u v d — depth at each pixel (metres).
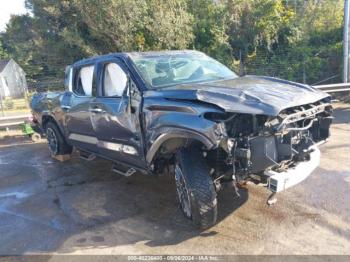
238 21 19.19
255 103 3.43
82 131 5.75
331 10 19.94
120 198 5.03
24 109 16.17
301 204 4.38
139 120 4.26
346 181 5.01
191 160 3.80
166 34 17.66
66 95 6.20
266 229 3.85
